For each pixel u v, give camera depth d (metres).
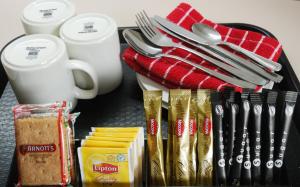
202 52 0.71
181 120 0.51
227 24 0.84
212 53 0.69
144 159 0.55
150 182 0.53
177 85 0.65
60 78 0.60
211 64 0.67
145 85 0.67
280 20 0.91
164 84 0.66
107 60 0.65
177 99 0.51
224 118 0.51
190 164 0.52
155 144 0.52
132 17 0.94
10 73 0.58
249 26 0.83
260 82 0.62
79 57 0.63
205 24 0.76
